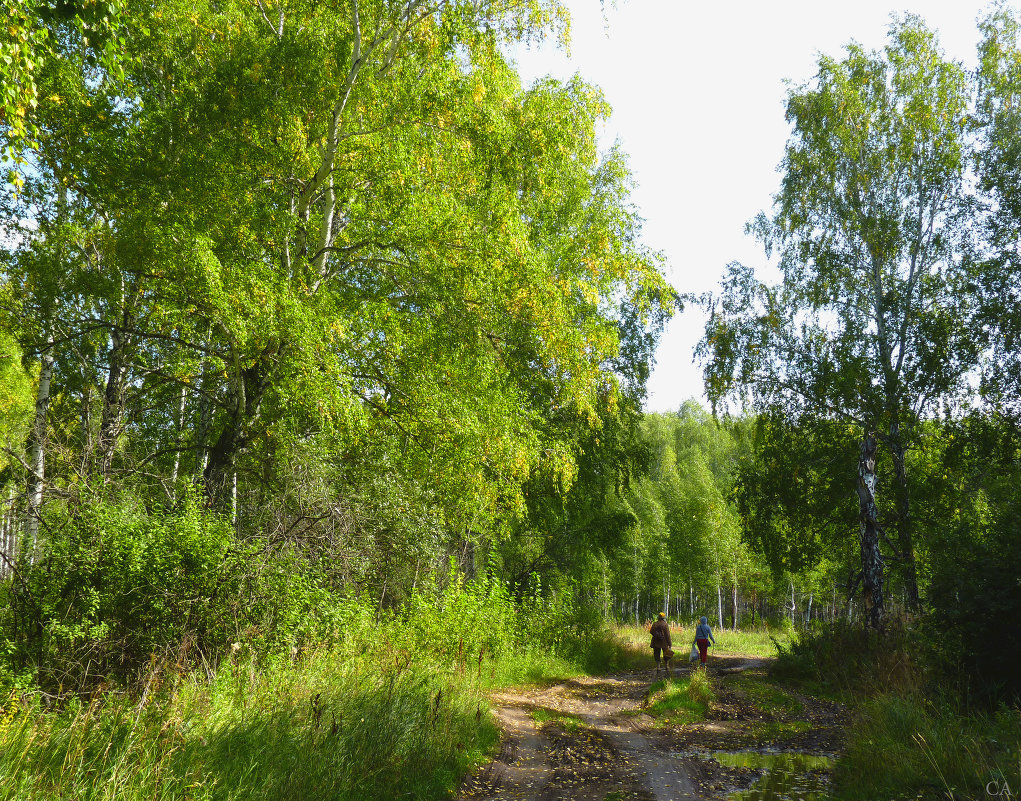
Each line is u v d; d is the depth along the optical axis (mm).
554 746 8703
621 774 7363
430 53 11984
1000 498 13914
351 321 11367
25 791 4297
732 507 46125
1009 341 15125
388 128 11922
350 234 13281
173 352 14289
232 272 9727
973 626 9109
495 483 12789
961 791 5602
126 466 11109
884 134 19203
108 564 7891
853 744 7613
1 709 5969
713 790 6703
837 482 18734
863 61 19469
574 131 13133
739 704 12148
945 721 7406
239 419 11734
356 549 11656
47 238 11789
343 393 10461
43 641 7438
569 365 12875
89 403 14273
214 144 10883
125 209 10547
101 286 11016
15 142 6598
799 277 19859
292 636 8953
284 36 11500
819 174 19609
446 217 11258
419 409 11758
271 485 12180
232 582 8852
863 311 18922
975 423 16172
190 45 11867
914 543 17875
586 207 17375
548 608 19516
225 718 6113
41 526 8227
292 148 11727
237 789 4887
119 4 6473
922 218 18547
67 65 10406
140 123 10867
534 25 11812
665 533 44625
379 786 5840
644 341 21094
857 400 17156
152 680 6598
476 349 11844
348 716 6688
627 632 32031
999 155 17047
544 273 12133
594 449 20438
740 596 54375
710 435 60625
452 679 9961
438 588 14883
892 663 11969
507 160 11969
